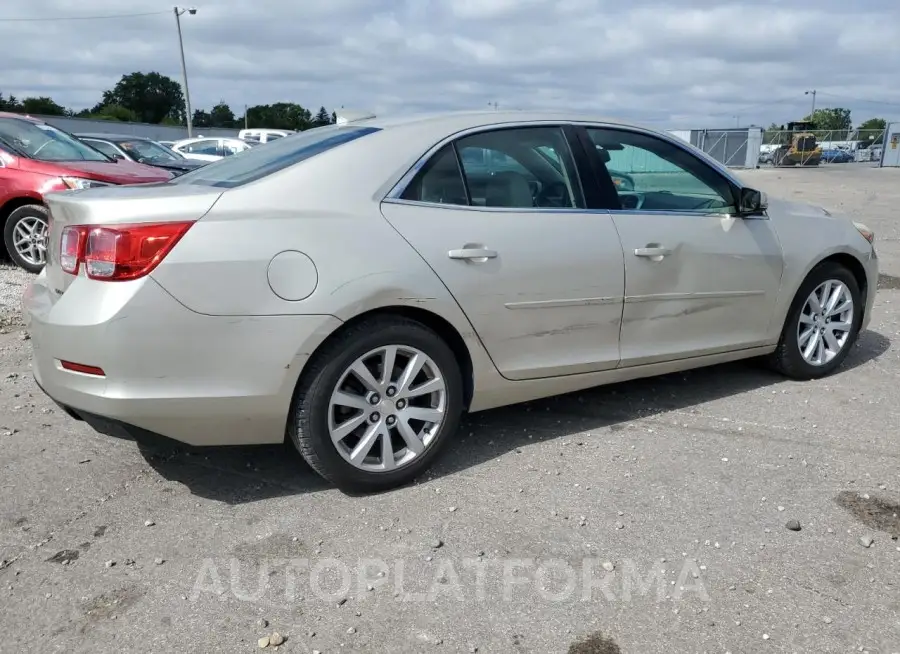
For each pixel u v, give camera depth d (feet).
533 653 7.89
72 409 10.08
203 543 9.88
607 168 13.00
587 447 12.69
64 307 9.68
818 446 12.70
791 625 8.26
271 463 12.20
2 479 11.55
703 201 14.03
